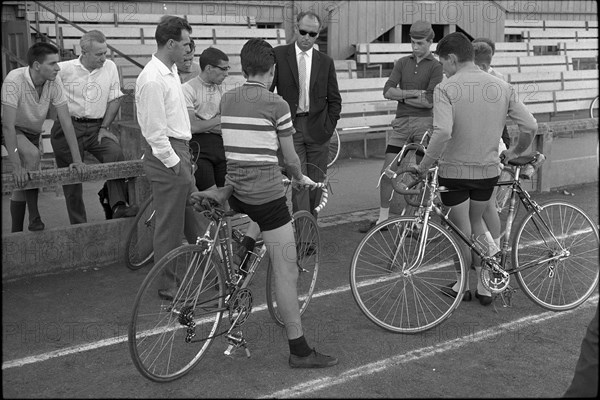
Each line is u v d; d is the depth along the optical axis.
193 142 5.16
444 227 4.57
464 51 4.37
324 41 11.66
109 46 8.40
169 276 4.14
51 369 3.76
